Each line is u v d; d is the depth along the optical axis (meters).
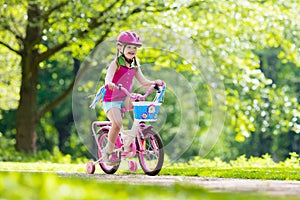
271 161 17.73
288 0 24.75
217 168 12.73
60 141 46.00
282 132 46.28
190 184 7.92
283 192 7.14
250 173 10.85
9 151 22.39
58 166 14.07
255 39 24.88
